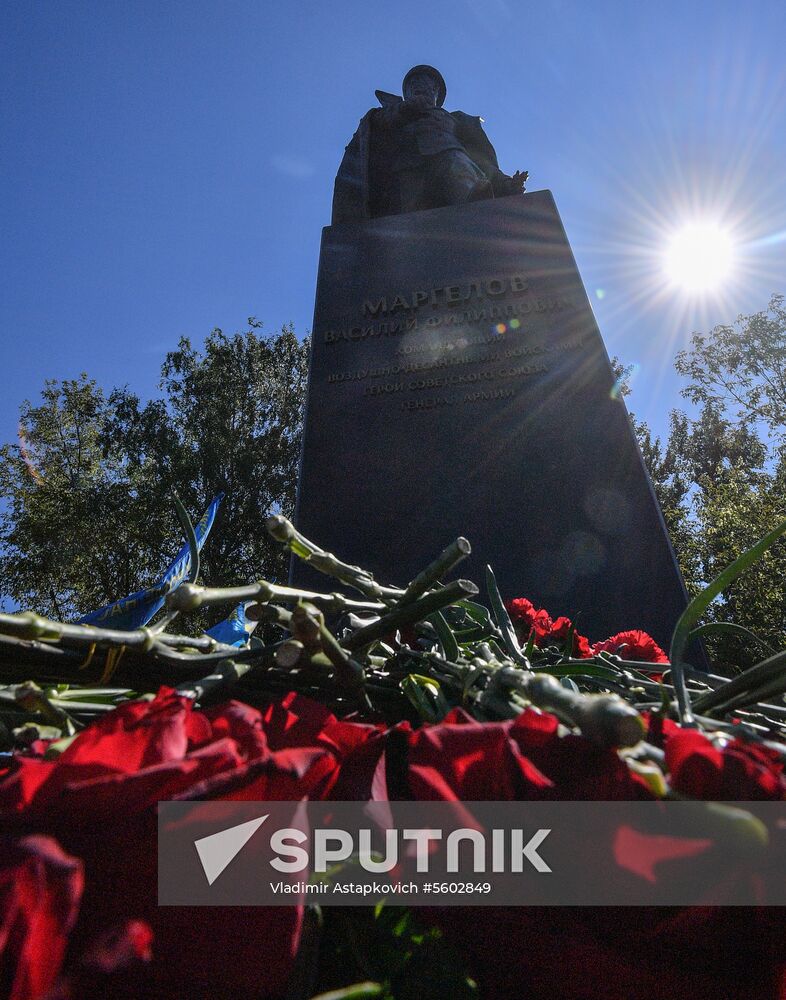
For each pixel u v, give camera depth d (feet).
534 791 1.15
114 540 64.18
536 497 12.00
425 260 15.67
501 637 3.06
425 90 23.50
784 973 1.00
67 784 1.01
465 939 1.15
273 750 1.46
